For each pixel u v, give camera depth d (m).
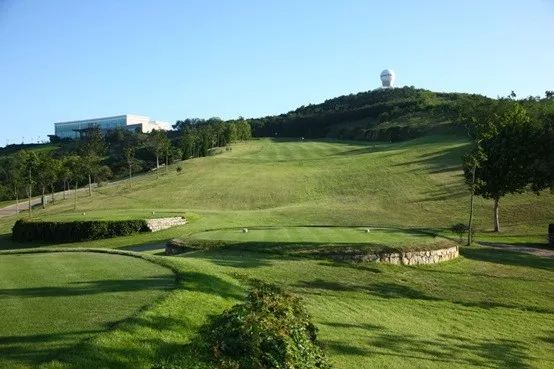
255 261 19.88
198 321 9.99
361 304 15.79
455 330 14.38
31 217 46.81
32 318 9.00
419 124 117.81
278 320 8.93
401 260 21.86
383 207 49.59
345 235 25.28
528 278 21.80
